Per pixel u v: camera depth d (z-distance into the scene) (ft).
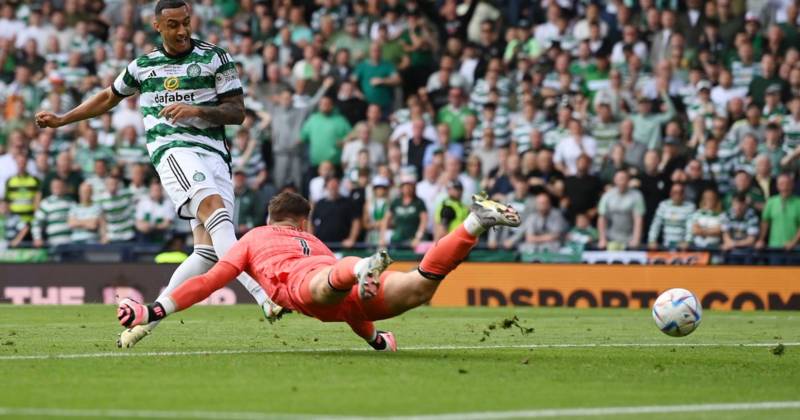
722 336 123.03
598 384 72.90
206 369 79.25
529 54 243.19
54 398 64.18
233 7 260.01
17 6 261.65
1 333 119.44
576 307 207.72
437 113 237.86
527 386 71.10
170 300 85.30
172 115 96.37
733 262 209.46
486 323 143.02
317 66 241.55
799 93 227.20
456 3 253.44
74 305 203.00
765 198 214.28
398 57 247.50
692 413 60.03
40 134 242.17
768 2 241.96
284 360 85.76
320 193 229.86
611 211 214.90
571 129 226.38
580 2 245.86
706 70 233.76
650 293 206.80
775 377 78.59
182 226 229.66
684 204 213.66
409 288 81.51
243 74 245.45
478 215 78.28
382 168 224.12
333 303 83.82
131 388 68.74
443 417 56.95
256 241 88.33
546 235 216.74
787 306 200.75
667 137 221.25
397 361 85.30
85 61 255.29
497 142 231.91
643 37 239.30
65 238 228.02
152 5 264.93
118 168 228.22
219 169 100.07
